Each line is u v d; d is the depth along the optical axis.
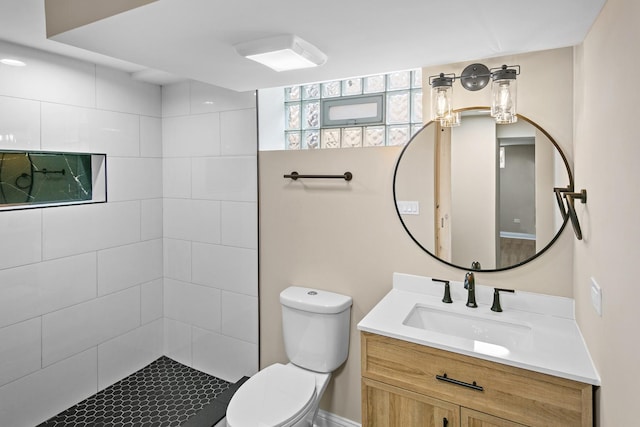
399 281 2.06
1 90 1.98
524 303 1.77
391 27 1.28
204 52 1.54
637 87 0.83
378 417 1.67
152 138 2.83
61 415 2.29
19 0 1.49
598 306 1.20
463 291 1.91
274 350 2.51
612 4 1.02
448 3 1.10
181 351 2.92
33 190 2.20
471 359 1.44
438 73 1.90
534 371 1.33
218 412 2.34
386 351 1.63
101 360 2.54
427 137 1.95
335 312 2.07
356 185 2.16
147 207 2.81
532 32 1.32
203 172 2.71
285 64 1.60
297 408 1.76
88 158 2.49
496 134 1.80
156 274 2.91
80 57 2.28
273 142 2.53
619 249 0.98
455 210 1.90
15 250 2.07
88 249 2.44
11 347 2.07
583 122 1.43
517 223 1.77
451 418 1.50
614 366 1.04
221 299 2.70
